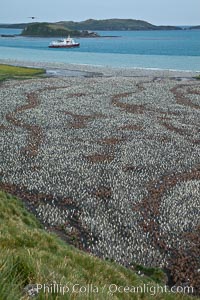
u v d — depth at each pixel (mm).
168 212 34031
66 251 18016
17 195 36938
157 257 27016
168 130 60000
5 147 50531
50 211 33625
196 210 34594
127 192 38094
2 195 33531
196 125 63094
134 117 67312
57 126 60875
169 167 45188
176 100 81812
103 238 29578
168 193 38250
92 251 27625
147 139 55250
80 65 149750
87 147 51344
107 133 57625
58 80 106625
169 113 70875
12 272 9375
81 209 34562
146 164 45844
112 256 26984
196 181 41438
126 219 32656
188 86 98625
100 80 107688
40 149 50156
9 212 28453
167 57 188125
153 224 31938
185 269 25609
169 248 28312
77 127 60562
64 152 49312
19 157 47094
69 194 37438
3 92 87000
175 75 122125
